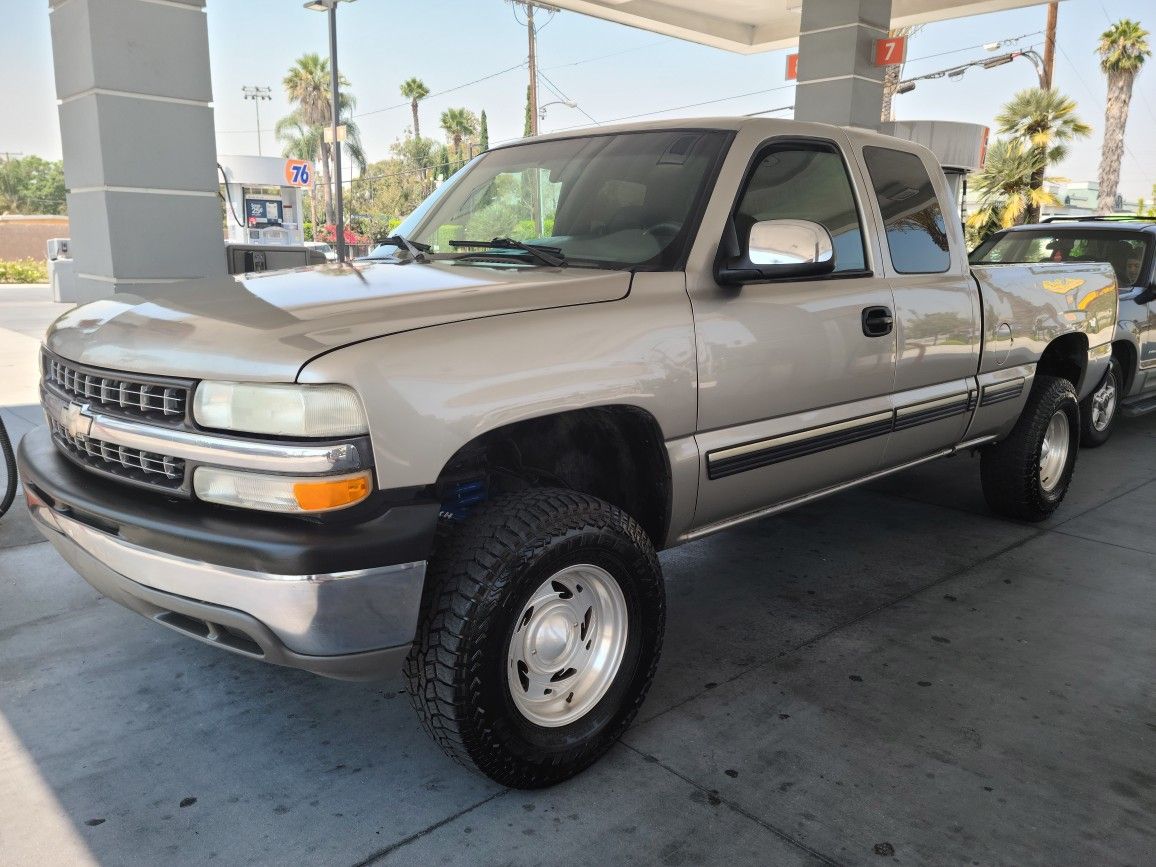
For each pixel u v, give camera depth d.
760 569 4.28
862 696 3.09
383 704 3.03
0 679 3.13
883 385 3.57
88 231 6.79
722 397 2.90
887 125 15.27
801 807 2.48
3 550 4.30
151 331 2.42
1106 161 37.41
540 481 2.85
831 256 2.79
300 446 2.06
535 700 2.54
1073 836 2.37
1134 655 3.42
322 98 57.75
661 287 2.79
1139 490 5.71
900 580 4.16
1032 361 4.54
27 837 2.33
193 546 2.14
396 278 2.72
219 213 7.02
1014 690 3.15
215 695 3.06
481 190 3.57
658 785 2.58
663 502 2.85
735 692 3.12
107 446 2.44
